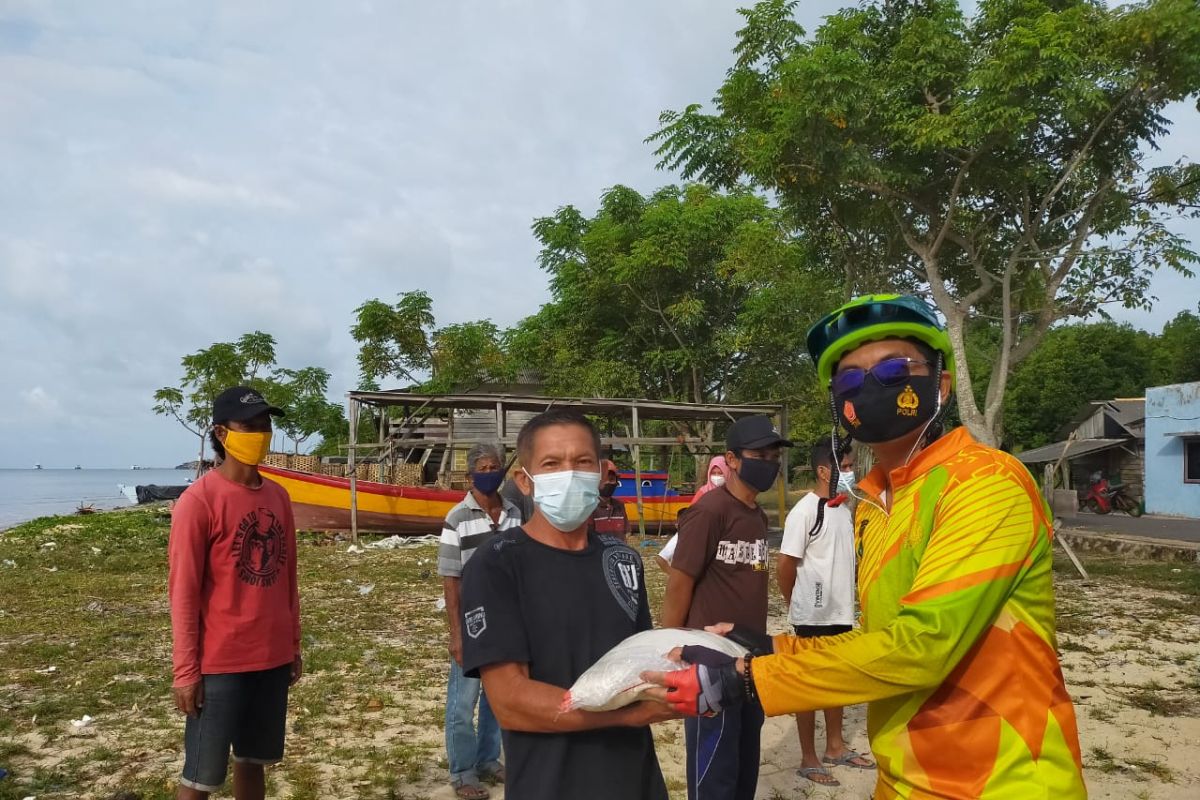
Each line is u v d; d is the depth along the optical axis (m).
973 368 39.81
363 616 10.28
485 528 4.91
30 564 15.07
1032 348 17.55
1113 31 14.68
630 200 28.03
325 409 36.84
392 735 5.94
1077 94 14.47
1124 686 7.20
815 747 5.76
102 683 7.12
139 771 5.20
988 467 1.76
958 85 15.70
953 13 16.12
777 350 26.44
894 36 17.14
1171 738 5.89
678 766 5.46
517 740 2.25
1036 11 15.23
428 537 20.12
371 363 25.61
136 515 24.53
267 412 3.80
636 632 2.45
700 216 26.08
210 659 3.56
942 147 15.97
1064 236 18.39
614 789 2.23
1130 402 32.28
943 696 1.72
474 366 26.14
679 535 4.20
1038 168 16.44
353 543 18.75
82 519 22.88
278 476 20.05
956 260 19.38
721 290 27.64
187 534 3.53
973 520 1.68
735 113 17.94
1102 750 5.64
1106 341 39.41
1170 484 26.94
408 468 21.66
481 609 2.25
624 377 26.58
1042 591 1.73
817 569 5.07
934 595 1.64
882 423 1.92
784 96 15.99
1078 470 33.12
